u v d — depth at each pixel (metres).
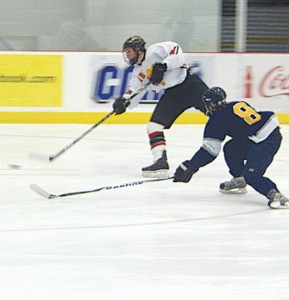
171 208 14.58
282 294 9.85
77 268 10.80
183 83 17.55
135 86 17.67
